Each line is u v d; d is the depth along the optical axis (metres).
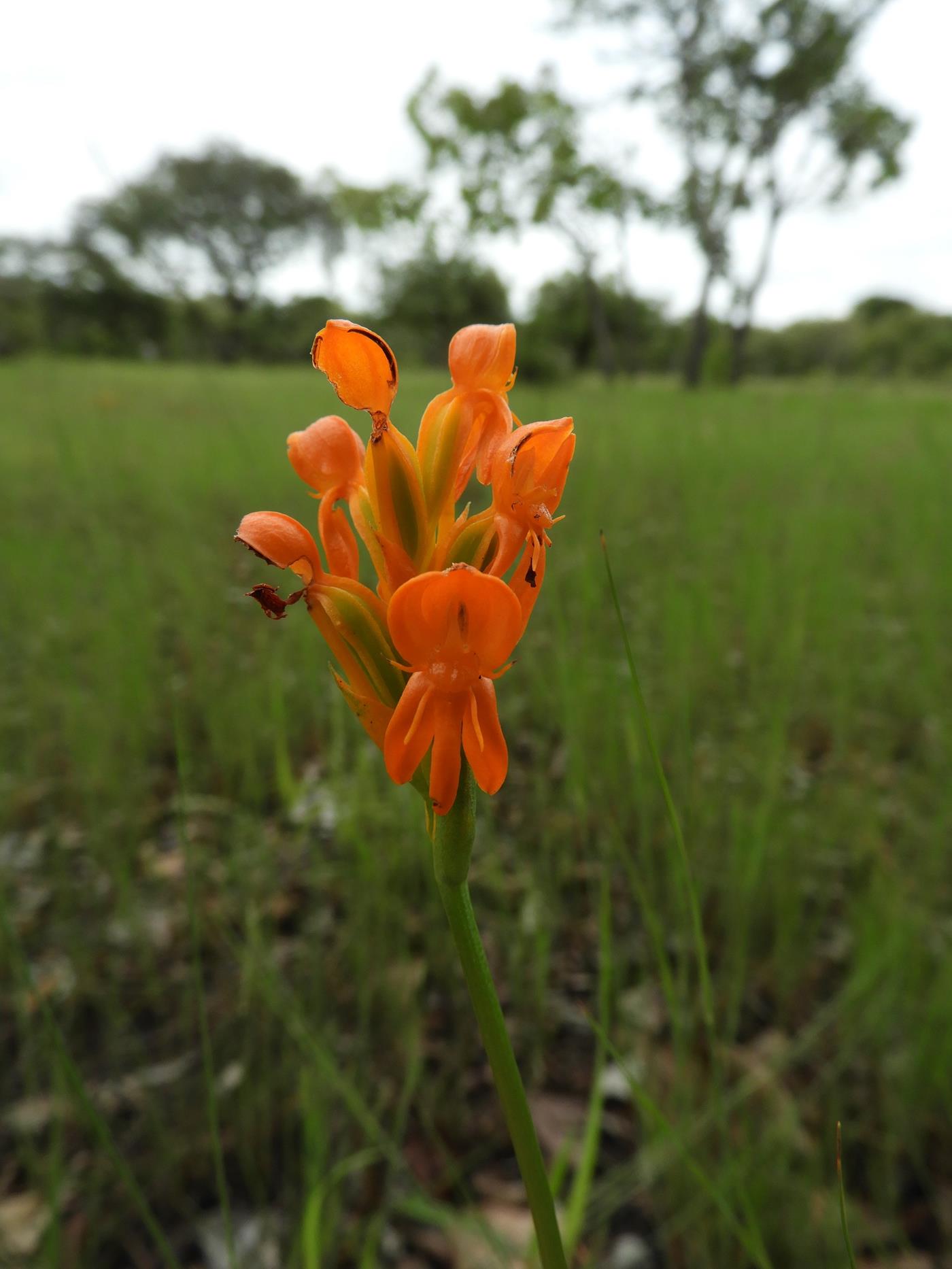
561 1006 0.18
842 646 0.30
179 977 0.19
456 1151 0.16
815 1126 0.15
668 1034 0.18
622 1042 0.17
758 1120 0.15
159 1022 0.18
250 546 0.07
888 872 0.19
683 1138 0.14
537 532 0.07
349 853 0.20
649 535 0.40
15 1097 0.17
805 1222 0.13
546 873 0.20
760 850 0.17
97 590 0.36
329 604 0.07
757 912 0.19
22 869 0.22
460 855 0.07
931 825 0.21
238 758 0.26
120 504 0.50
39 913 0.21
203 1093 0.16
